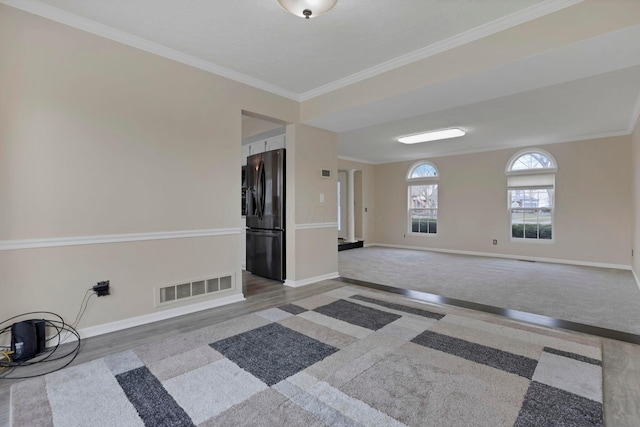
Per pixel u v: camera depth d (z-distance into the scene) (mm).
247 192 5074
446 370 1997
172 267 3025
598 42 2166
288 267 4297
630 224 5559
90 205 2559
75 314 2496
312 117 4035
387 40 2779
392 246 8906
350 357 2176
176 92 3031
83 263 2531
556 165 6309
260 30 2625
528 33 2381
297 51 2990
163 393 1764
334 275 4750
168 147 2984
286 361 2123
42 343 2266
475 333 2586
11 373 1987
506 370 1994
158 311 2932
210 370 2010
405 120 4867
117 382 1876
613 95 3775
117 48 2678
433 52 2895
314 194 4426
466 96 3211
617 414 1599
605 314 3105
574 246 6117
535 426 1492
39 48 2322
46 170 2363
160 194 2939
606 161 5781
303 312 3115
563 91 3637
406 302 3465
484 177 7254
